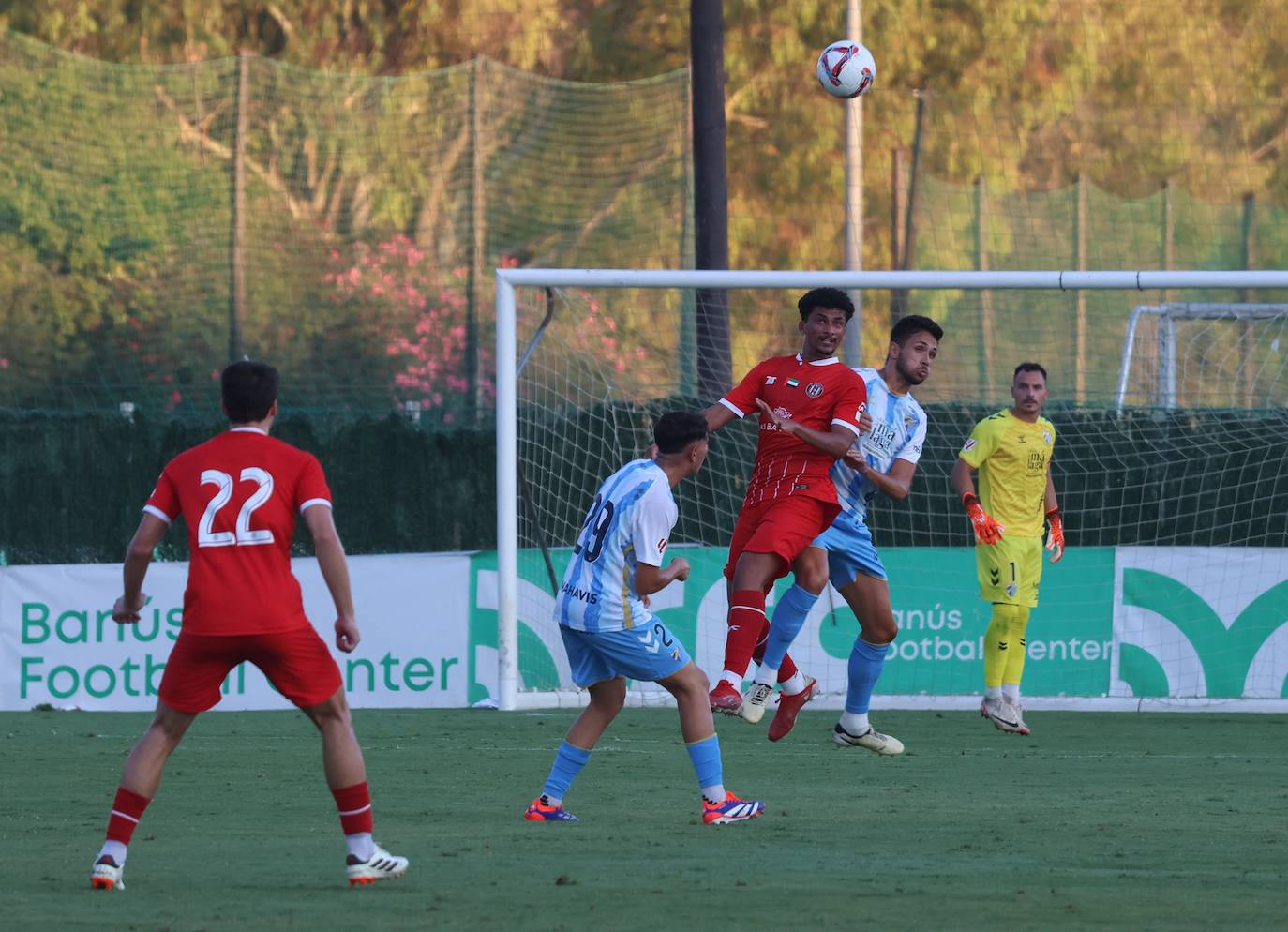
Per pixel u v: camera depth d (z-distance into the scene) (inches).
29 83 3321.9
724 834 947.3
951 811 1058.7
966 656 1798.7
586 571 970.7
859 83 1627.7
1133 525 1999.3
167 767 1290.6
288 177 3511.3
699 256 2111.2
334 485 2050.9
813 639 1801.2
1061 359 3235.7
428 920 681.0
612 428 1951.3
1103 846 911.0
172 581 1768.0
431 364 3457.2
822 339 1181.1
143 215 3336.6
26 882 776.3
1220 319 2402.8
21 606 1763.0
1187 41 4013.3
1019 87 3863.2
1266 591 1806.1
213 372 3284.9
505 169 3659.0
